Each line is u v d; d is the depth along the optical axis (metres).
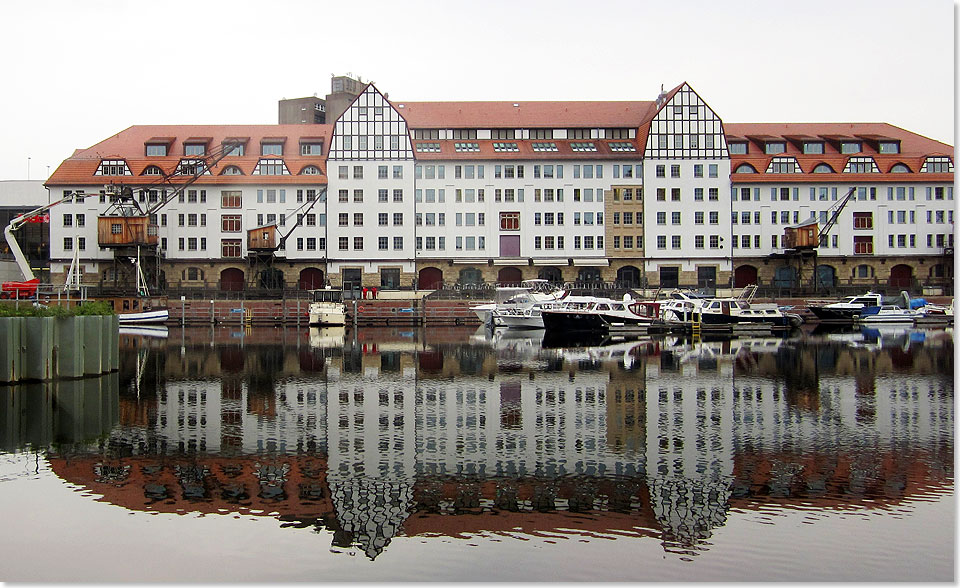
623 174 95.06
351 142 93.81
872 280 95.38
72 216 92.00
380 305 87.19
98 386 34.44
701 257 94.81
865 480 19.94
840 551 15.60
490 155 94.38
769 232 95.56
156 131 100.38
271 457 22.41
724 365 42.84
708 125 94.94
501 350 53.03
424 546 15.97
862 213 95.69
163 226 93.00
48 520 17.36
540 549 15.81
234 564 15.18
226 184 92.69
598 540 16.27
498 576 14.67
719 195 95.00
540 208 94.88
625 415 28.31
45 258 104.31
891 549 15.66
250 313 86.19
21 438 24.59
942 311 84.06
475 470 21.06
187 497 18.92
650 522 17.20
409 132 94.19
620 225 95.19
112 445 23.78
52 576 14.69
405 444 23.97
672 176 95.06
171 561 15.31
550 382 36.47
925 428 25.77
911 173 95.81
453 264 93.69
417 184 94.25
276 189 93.38
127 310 80.94
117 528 16.94
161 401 31.28
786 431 25.45
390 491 19.36
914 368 41.16
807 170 96.06
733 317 71.62
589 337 65.88
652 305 73.88
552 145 96.12
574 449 23.28
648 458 22.19
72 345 35.62
